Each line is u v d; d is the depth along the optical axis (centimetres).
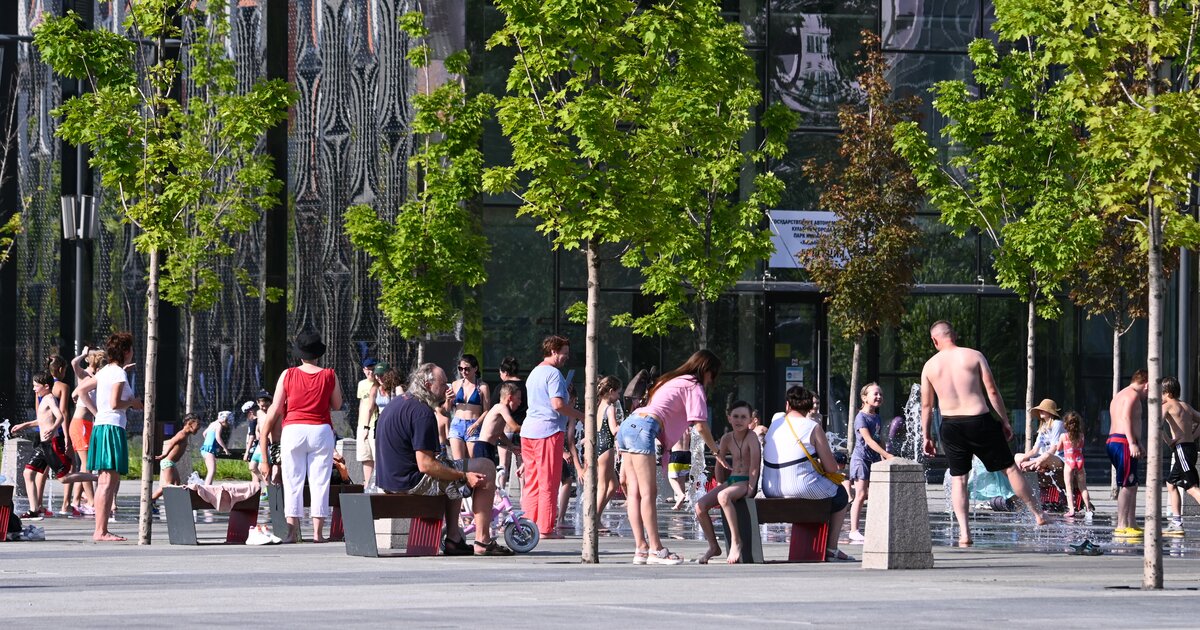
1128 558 3956
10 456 6725
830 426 8994
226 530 4944
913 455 8938
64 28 4559
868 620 2166
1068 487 6088
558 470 4350
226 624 2080
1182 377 7300
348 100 8681
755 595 2577
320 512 4206
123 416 4384
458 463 3947
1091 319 9156
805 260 8006
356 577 2981
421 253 7700
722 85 6619
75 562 3419
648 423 3522
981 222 7112
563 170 3769
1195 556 4150
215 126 7562
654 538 3522
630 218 3759
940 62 9044
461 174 7612
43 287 9250
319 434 4206
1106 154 3253
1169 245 3381
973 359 4269
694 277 7162
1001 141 6981
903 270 7825
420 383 3738
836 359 9025
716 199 7269
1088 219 6831
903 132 7106
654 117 3903
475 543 3791
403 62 8588
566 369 8831
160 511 6022
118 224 9075
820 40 9025
